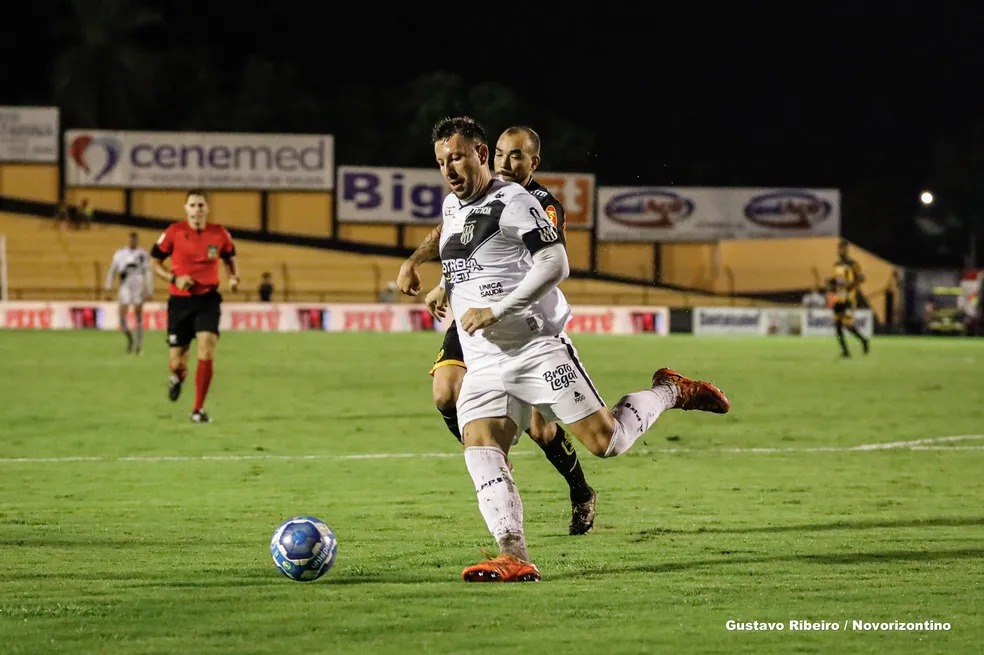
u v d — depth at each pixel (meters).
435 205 127.38
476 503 22.67
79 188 123.94
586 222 128.25
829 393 48.69
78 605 14.38
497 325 16.28
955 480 25.91
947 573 16.33
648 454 30.12
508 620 13.70
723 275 131.75
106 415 39.00
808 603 14.59
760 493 23.91
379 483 25.38
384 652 12.45
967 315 125.75
